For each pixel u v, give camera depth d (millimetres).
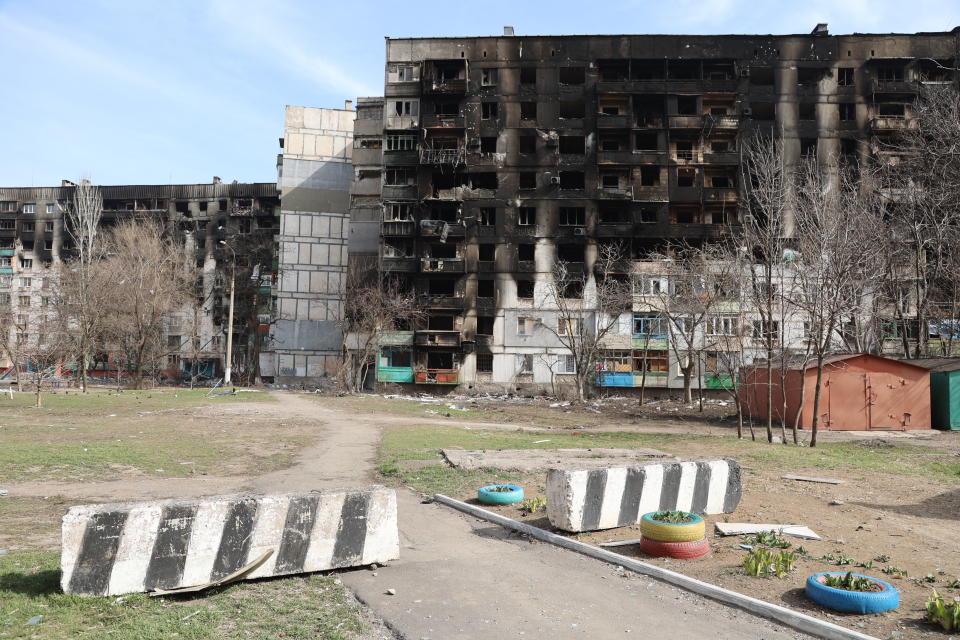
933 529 9031
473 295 52031
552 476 8898
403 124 54156
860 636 5066
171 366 69688
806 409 26797
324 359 60312
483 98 53500
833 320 20641
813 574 6648
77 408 31016
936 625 5441
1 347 45875
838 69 51875
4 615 5371
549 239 52062
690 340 40344
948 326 34219
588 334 49062
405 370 52000
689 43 52594
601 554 7641
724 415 34094
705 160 51156
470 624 5566
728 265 35750
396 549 7371
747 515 9594
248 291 71188
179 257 65500
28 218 79938
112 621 5352
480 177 53656
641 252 52250
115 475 13562
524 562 7516
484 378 51500
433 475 13648
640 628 5516
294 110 62531
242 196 76625
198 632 5215
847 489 11930
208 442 19547
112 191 78750
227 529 6414
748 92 51594
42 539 8438
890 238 29875
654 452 16734
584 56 53250
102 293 49531
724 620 5723
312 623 5520
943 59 51000
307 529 6852
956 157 29719
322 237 61938
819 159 50500
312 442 20203
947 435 24766
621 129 51812
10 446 16609
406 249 53719
